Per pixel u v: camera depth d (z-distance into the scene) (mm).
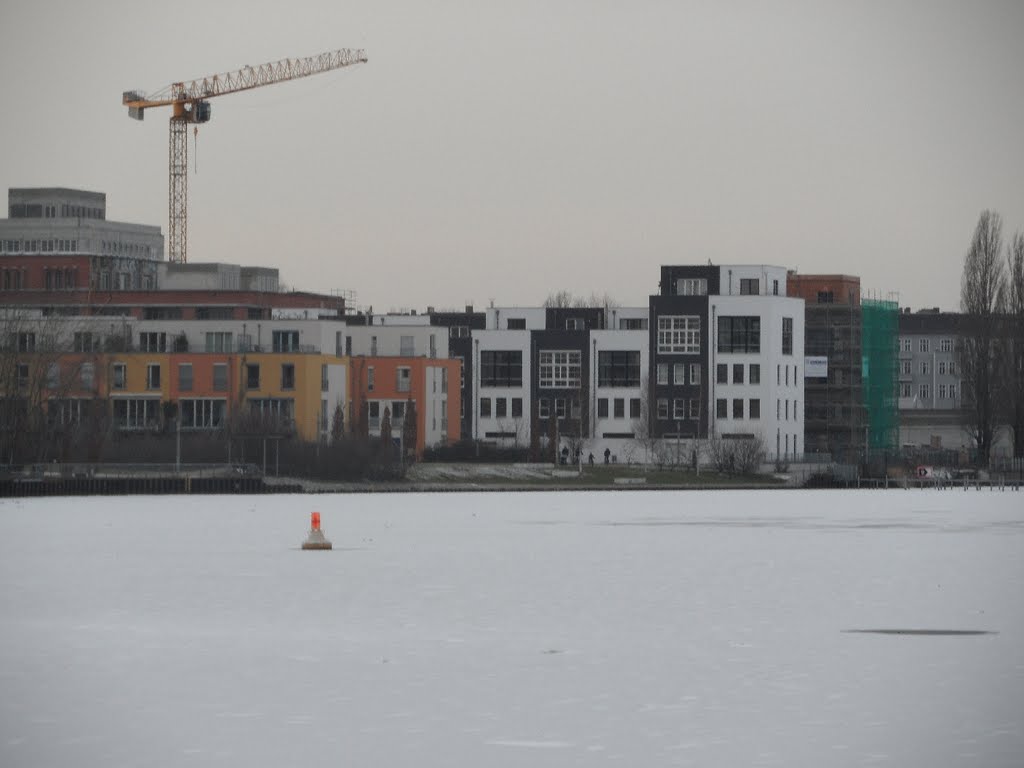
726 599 116562
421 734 70875
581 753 67500
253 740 69812
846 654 90250
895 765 65500
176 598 117375
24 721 73438
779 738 69875
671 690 79938
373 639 96375
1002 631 99125
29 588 124250
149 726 72438
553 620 105000
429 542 170000
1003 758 66500
